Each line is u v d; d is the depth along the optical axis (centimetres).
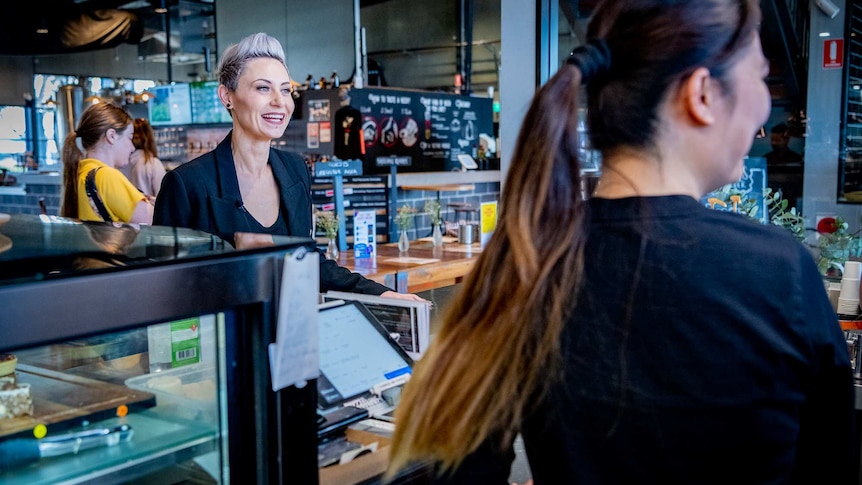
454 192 653
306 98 724
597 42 85
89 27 966
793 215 335
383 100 714
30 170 1131
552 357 81
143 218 341
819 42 443
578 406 80
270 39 225
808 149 448
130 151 367
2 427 93
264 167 231
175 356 101
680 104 83
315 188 518
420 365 88
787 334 79
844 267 278
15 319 70
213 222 216
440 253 458
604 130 87
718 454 78
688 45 82
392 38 1270
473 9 1143
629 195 84
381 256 445
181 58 1262
